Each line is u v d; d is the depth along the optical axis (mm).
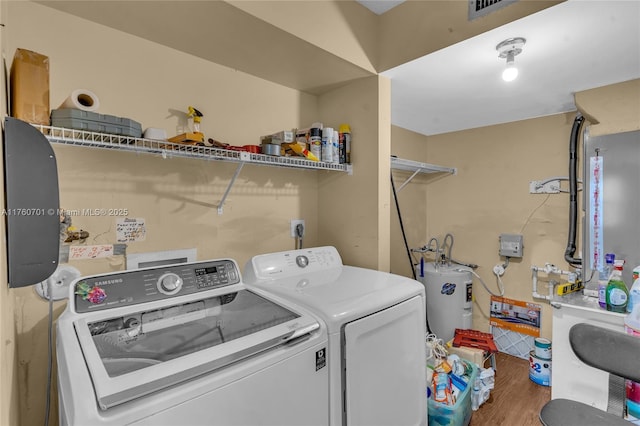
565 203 2379
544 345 2203
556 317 1815
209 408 731
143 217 1358
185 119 1478
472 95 2086
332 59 1558
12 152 706
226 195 1542
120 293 1062
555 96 2088
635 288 1549
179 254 1464
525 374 2336
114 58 1282
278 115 1857
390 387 1236
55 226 784
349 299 1161
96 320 947
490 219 2770
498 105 2270
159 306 1084
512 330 2621
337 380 1032
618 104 1859
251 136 1729
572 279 2201
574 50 1499
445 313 2590
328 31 1477
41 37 1124
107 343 922
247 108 1712
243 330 1017
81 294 999
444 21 1481
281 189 1886
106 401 619
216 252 1597
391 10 1689
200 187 1537
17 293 1068
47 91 947
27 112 910
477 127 2852
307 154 1591
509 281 2650
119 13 1178
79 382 661
